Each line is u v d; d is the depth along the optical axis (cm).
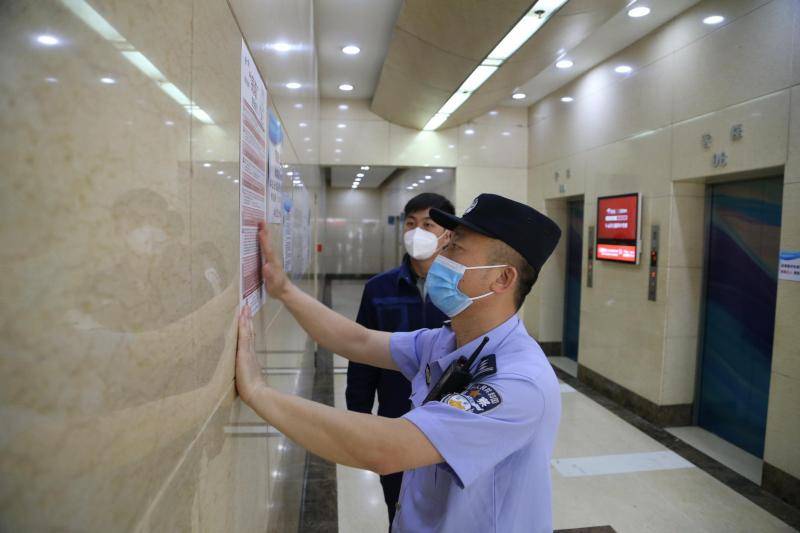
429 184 801
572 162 580
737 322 384
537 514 94
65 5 31
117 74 37
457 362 104
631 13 398
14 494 26
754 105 325
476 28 357
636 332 448
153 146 44
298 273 233
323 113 692
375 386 198
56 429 30
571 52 485
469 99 539
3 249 26
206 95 62
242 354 83
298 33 217
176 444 50
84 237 33
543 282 668
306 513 285
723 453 367
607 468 343
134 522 39
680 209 407
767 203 358
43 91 29
